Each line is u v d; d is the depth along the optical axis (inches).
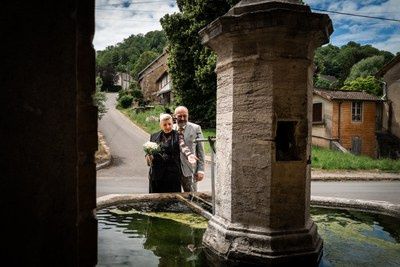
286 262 108.6
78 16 51.7
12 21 44.0
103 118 1556.3
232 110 118.5
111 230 146.1
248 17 107.7
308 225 118.6
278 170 113.6
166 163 208.5
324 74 3201.3
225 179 123.2
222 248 115.5
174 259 113.7
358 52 3159.5
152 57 3326.8
